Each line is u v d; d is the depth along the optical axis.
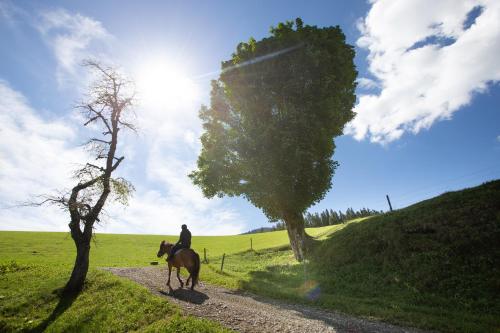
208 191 33.75
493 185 24.20
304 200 30.92
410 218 24.86
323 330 10.92
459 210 22.45
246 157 32.41
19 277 21.64
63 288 17.69
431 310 14.20
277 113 33.84
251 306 14.40
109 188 19.52
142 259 41.59
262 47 34.41
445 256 18.67
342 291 19.42
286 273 26.53
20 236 64.75
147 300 14.16
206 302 14.46
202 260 42.09
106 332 12.03
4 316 14.70
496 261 16.66
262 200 32.59
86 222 18.58
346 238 27.88
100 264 32.41
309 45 32.50
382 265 21.23
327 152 31.55
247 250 48.34
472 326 11.48
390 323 12.23
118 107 21.03
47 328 13.22
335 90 32.41
